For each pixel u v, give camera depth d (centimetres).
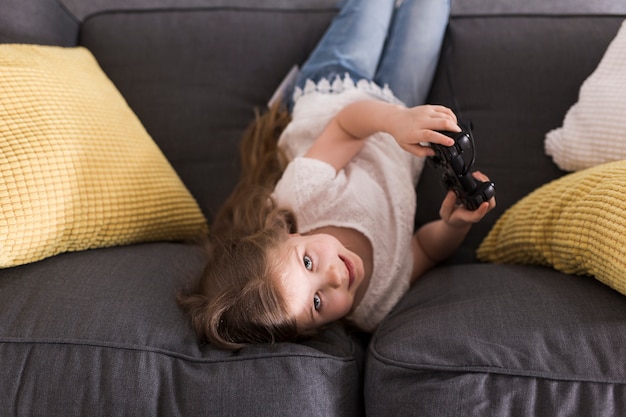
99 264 98
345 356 89
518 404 76
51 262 98
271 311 96
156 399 82
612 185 87
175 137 139
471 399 77
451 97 134
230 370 83
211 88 142
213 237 119
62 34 143
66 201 99
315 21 148
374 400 84
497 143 128
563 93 127
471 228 125
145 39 146
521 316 82
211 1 180
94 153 107
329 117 127
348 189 117
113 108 120
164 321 89
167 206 118
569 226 92
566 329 79
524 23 136
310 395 82
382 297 116
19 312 88
